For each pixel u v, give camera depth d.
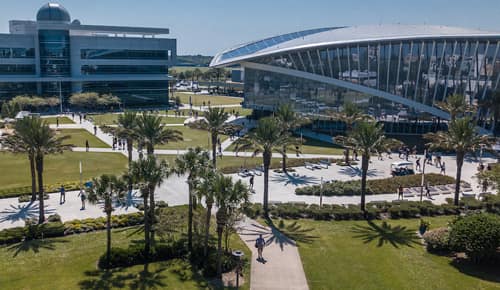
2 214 41.62
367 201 49.19
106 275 30.30
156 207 43.81
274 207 44.09
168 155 68.88
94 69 127.50
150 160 33.28
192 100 156.12
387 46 83.94
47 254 33.16
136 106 133.62
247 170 59.56
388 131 86.75
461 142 44.97
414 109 85.25
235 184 30.70
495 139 47.47
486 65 80.50
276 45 96.69
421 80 83.94
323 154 72.75
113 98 122.19
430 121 85.38
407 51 83.31
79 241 35.78
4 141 43.22
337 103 89.69
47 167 59.84
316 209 43.66
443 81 83.12
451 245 33.38
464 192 52.66
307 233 38.81
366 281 30.22
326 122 91.06
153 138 49.69
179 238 36.56
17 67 117.81
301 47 89.44
